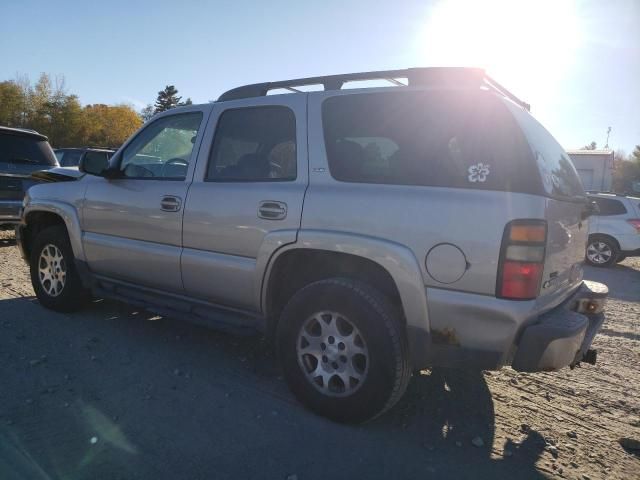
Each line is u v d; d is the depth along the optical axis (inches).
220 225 143.3
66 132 2593.5
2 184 324.5
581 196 142.0
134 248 165.3
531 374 167.3
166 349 168.4
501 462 113.9
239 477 102.3
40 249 201.8
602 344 211.9
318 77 139.7
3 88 2536.9
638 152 2706.7
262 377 150.7
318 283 124.8
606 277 401.1
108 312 204.2
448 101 117.8
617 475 111.8
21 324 184.5
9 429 114.7
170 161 165.0
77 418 121.2
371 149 124.9
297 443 115.8
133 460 105.8
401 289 113.7
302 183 131.7
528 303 105.5
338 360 123.4
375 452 114.2
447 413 135.6
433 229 110.6
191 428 119.8
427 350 114.5
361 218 119.1
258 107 146.1
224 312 149.8
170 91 3496.6
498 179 108.1
